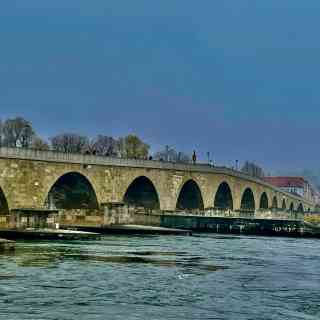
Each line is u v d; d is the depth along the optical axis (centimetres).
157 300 4200
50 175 12069
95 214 13125
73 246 8294
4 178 11288
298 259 7444
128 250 7912
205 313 3847
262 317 3788
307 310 4047
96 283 4812
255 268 6266
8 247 7888
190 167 15638
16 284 4631
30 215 10869
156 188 14562
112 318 3619
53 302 4000
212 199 16650
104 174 13212
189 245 9288
